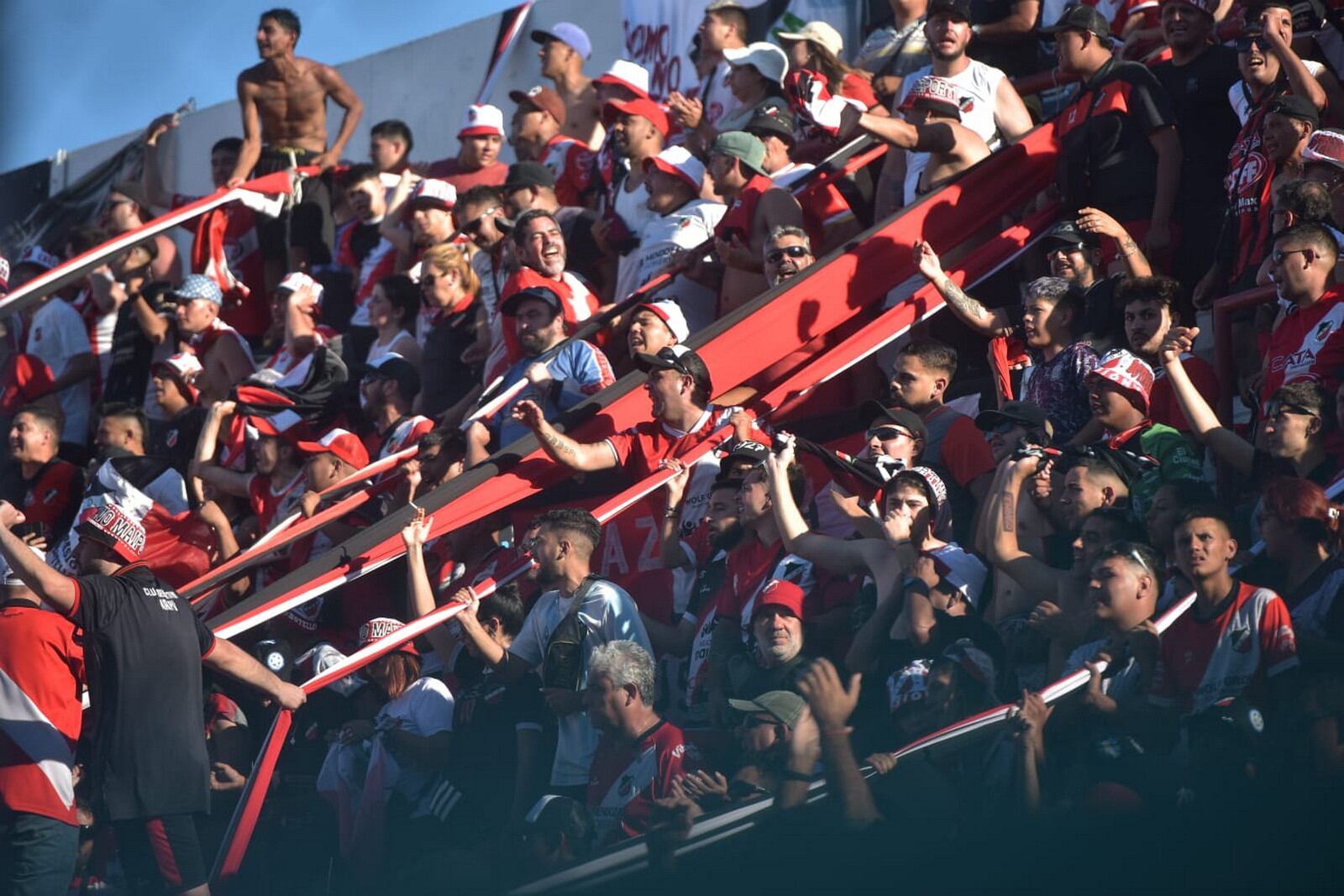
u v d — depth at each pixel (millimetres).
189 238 51844
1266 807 15031
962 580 19375
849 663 19297
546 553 22750
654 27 45406
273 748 22344
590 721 21578
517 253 31797
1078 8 29219
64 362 42969
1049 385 24219
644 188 34188
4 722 20031
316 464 30688
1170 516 18688
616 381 28562
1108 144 28078
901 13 36594
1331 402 19922
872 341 27406
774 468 21594
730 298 30828
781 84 34656
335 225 43938
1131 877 15125
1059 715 17109
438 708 22906
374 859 22438
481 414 29125
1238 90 26875
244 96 45375
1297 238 21625
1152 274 27078
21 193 60469
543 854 20062
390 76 53250
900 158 32188
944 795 16969
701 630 22719
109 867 24500
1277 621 16812
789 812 17422
